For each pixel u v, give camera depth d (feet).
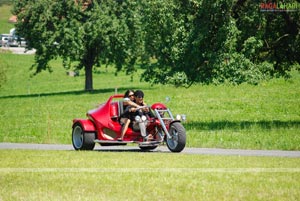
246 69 233.55
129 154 119.34
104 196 67.26
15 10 516.32
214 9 227.81
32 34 511.81
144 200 64.85
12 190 71.56
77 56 504.43
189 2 233.55
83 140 137.18
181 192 69.46
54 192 70.03
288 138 172.86
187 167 93.35
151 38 243.40
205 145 152.76
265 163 99.14
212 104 361.92
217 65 231.09
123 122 134.41
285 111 305.94
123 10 505.25
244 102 362.94
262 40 242.78
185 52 235.20
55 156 113.70
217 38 231.30
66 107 397.80
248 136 182.70
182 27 236.02
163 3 238.27
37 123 283.18
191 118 285.64
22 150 132.87
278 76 256.73
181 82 234.17
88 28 499.10
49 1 504.84
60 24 505.25
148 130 133.80
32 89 593.01
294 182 76.13
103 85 590.55
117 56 505.66
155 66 244.63
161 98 424.46
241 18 239.50
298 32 242.17
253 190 70.33
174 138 129.29
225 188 71.82
